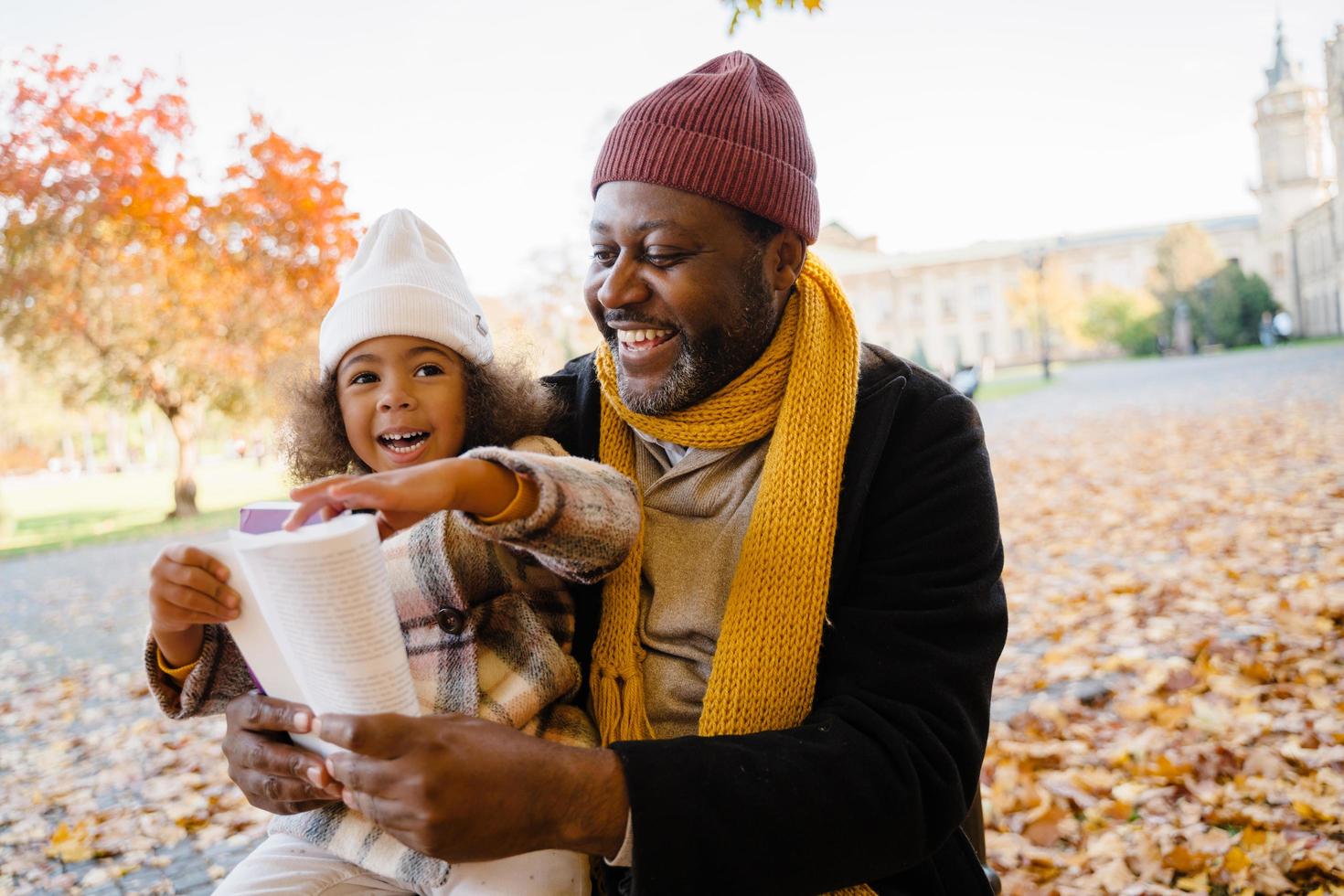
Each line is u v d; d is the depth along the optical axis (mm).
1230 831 3199
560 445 1702
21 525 25766
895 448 1476
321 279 18094
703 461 1511
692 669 1481
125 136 17344
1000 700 4555
